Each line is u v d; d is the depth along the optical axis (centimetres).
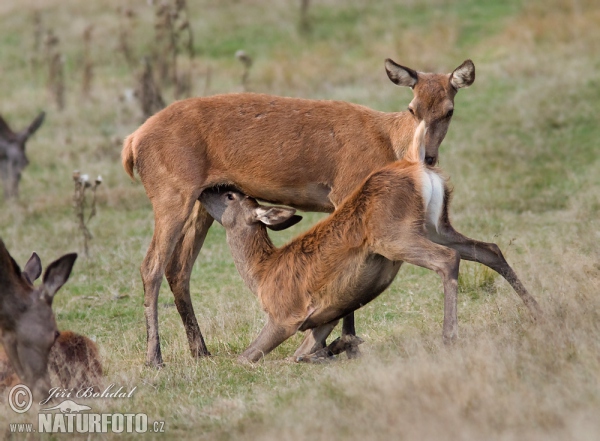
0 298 1955
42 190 4597
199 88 5891
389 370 1892
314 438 1669
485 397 1719
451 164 4259
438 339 2241
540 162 4222
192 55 5628
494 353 1950
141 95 5350
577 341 1978
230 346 2609
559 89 5016
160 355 2494
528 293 2375
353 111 2619
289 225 2584
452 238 2394
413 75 2689
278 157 2559
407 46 6347
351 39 6756
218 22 7325
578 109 4725
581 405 1672
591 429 1561
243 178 2588
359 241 2294
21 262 3506
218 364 2409
